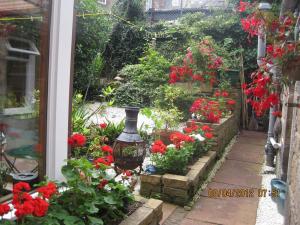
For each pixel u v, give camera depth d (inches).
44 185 79.1
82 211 79.0
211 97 282.5
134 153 148.5
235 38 350.3
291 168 108.6
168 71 345.1
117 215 91.0
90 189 80.9
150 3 500.4
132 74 372.8
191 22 386.9
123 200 96.6
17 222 71.9
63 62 100.0
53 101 99.4
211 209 136.3
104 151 111.7
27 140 103.0
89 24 370.3
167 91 279.0
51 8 96.6
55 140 100.0
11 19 107.8
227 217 129.0
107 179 91.0
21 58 105.7
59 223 74.3
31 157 102.2
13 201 68.1
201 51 281.0
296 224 87.6
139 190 145.6
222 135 227.9
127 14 451.8
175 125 221.8
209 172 183.3
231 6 357.4
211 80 285.7
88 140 177.8
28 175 100.2
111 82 386.0
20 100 105.3
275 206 140.3
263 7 125.0
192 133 190.1
